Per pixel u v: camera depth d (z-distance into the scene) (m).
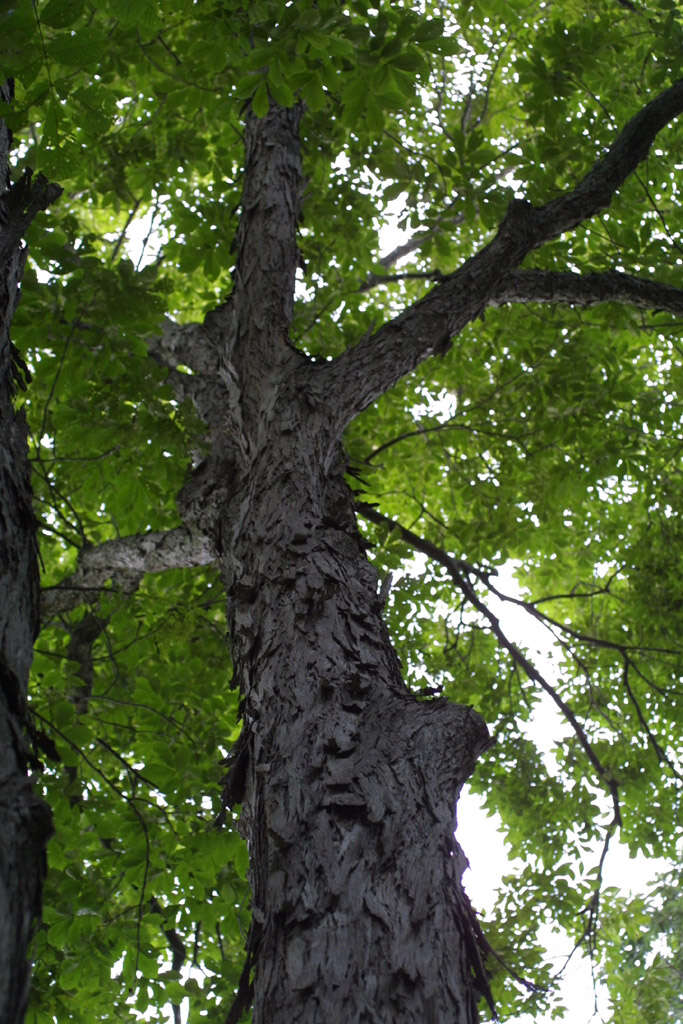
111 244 7.79
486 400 6.75
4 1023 1.15
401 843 1.94
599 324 6.50
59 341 4.45
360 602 2.70
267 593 2.74
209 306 7.38
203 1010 5.16
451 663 7.36
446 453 7.22
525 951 6.64
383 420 7.38
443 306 3.77
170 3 4.12
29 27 2.24
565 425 6.39
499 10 5.39
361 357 3.61
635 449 6.61
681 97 4.52
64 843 4.99
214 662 6.12
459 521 6.85
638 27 5.89
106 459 5.06
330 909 1.81
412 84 3.28
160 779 5.36
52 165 2.51
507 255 3.98
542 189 5.21
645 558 7.08
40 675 5.55
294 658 2.46
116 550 4.77
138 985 5.10
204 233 5.61
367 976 1.69
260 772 2.24
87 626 6.20
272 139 4.66
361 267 6.54
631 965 7.58
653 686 6.68
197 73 4.77
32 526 1.86
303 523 2.97
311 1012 1.64
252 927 2.02
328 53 3.21
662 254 5.24
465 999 1.75
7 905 1.23
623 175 4.38
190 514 3.85
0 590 1.65
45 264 4.29
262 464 3.29
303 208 6.05
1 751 1.41
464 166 5.21
